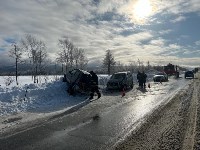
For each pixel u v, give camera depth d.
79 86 20.95
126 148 7.49
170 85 34.12
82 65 49.56
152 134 9.04
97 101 18.25
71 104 16.72
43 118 12.02
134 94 22.92
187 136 8.67
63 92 21.06
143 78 31.03
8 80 34.03
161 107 15.17
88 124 10.84
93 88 20.62
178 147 7.48
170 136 8.71
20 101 16.09
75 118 12.08
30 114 13.07
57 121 11.39
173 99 18.80
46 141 8.35
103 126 10.47
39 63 40.81
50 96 19.08
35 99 17.31
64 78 23.48
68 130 9.80
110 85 27.06
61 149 7.56
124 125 10.62
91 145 7.90
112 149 7.46
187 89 27.03
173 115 12.54
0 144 8.02
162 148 7.40
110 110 14.38
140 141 8.19
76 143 8.12
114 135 9.05
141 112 13.66
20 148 7.65
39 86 21.03
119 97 20.69
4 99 15.58
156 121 11.27
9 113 13.32
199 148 7.39
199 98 18.88
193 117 11.90
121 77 27.77
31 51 40.34
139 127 10.20
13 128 10.06
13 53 38.72
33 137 8.81
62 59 45.53
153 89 28.03
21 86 19.91
